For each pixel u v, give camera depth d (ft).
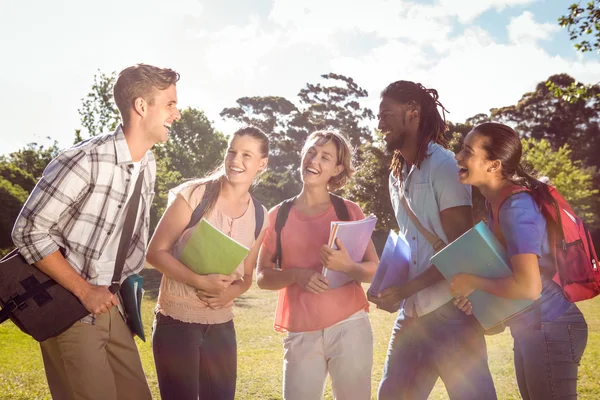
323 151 12.57
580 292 10.34
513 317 10.50
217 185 11.76
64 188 9.60
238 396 20.88
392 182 12.67
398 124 11.74
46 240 9.60
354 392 12.09
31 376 24.99
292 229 12.71
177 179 93.20
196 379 11.26
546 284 10.39
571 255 10.28
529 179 10.42
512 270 9.89
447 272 10.43
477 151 10.41
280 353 32.65
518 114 234.79
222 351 11.64
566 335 10.25
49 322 9.62
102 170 9.89
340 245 11.64
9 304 9.57
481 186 10.67
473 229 9.87
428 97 11.66
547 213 10.17
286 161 240.12
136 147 10.52
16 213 106.73
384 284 11.51
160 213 86.43
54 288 9.71
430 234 11.48
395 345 12.12
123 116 10.46
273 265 13.00
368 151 84.12
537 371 10.39
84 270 10.00
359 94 251.39
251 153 11.60
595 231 108.99
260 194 155.33
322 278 11.80
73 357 9.93
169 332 11.31
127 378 10.73
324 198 12.87
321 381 12.33
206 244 10.68
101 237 10.05
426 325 11.57
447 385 11.43
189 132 220.43
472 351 11.20
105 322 10.32
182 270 11.02
